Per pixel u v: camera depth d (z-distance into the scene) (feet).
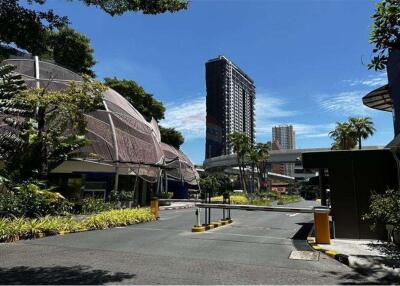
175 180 169.07
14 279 23.13
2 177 50.49
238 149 258.57
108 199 93.25
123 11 25.89
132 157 104.78
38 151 56.75
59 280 23.11
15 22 24.82
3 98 55.77
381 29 28.19
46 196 53.36
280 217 78.69
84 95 61.21
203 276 24.91
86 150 94.58
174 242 39.50
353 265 29.30
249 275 25.61
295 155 303.27
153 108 191.21
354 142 213.05
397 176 41.78
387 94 55.67
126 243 38.40
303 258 32.27
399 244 37.55
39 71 104.42
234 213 89.66
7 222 41.73
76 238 41.65
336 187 43.37
